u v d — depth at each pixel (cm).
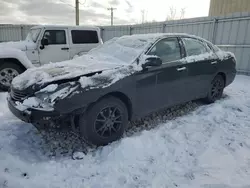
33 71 309
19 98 269
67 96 244
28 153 264
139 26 1145
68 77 265
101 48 405
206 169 235
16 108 257
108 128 286
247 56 764
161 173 229
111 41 419
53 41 664
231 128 336
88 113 267
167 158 256
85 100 254
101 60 340
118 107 290
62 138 304
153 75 321
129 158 254
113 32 1291
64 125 274
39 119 242
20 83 283
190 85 388
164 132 321
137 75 302
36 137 304
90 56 376
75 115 271
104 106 277
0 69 535
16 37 1441
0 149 266
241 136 310
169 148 278
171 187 208
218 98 477
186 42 394
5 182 207
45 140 298
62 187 207
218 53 455
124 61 321
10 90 303
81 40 720
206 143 290
